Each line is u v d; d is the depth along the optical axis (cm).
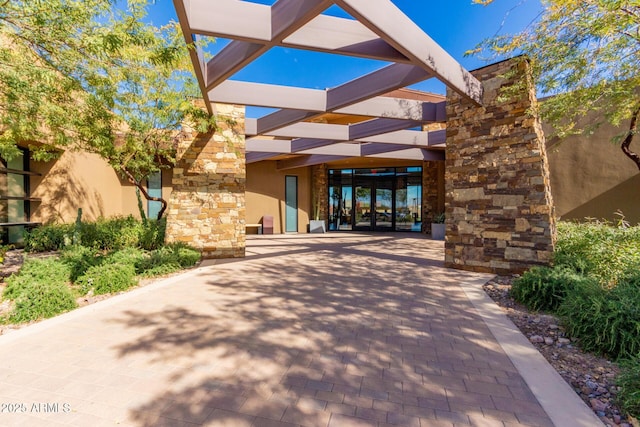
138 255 618
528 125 551
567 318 325
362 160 1446
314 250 910
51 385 229
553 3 395
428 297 448
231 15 386
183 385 231
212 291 475
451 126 650
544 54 439
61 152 852
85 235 782
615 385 235
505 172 577
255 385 232
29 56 384
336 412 203
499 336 319
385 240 1173
